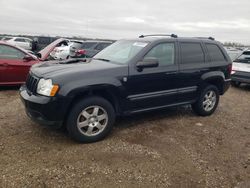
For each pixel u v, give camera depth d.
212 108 6.18
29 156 3.78
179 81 5.33
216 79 6.06
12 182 3.16
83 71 4.22
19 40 25.97
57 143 4.23
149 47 4.93
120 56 5.06
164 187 3.26
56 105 3.96
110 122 4.46
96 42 13.56
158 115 5.94
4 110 5.73
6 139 4.27
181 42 5.48
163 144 4.42
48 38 21.03
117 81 4.46
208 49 5.96
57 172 3.42
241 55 10.41
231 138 4.91
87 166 3.60
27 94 4.32
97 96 4.33
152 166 3.70
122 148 4.17
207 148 4.40
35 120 4.18
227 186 3.38
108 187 3.19
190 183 3.38
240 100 8.30
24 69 7.68
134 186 3.24
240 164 3.95
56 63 4.80
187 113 6.25
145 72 4.79
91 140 4.31
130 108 4.77
